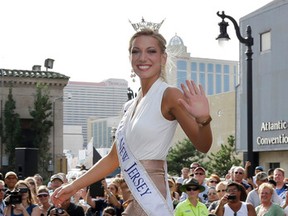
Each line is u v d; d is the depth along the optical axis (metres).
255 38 37.31
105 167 3.74
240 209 9.73
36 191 12.02
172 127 3.39
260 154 37.72
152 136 3.35
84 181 3.74
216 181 13.14
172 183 11.45
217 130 55.53
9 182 12.27
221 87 139.00
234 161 44.44
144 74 3.41
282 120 35.06
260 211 10.40
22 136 53.38
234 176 12.77
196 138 3.25
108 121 136.62
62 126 54.44
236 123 39.56
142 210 3.36
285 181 14.15
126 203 3.56
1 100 53.62
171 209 3.38
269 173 16.61
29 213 10.28
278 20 35.53
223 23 17.20
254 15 37.38
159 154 3.39
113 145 3.71
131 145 3.41
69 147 95.44
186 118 3.26
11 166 51.97
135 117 3.42
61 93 55.03
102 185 11.33
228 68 139.88
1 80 53.59
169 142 3.41
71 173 16.11
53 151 53.75
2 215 10.26
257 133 37.12
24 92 54.16
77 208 9.71
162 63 3.48
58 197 3.73
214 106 55.97
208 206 11.58
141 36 3.44
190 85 3.20
